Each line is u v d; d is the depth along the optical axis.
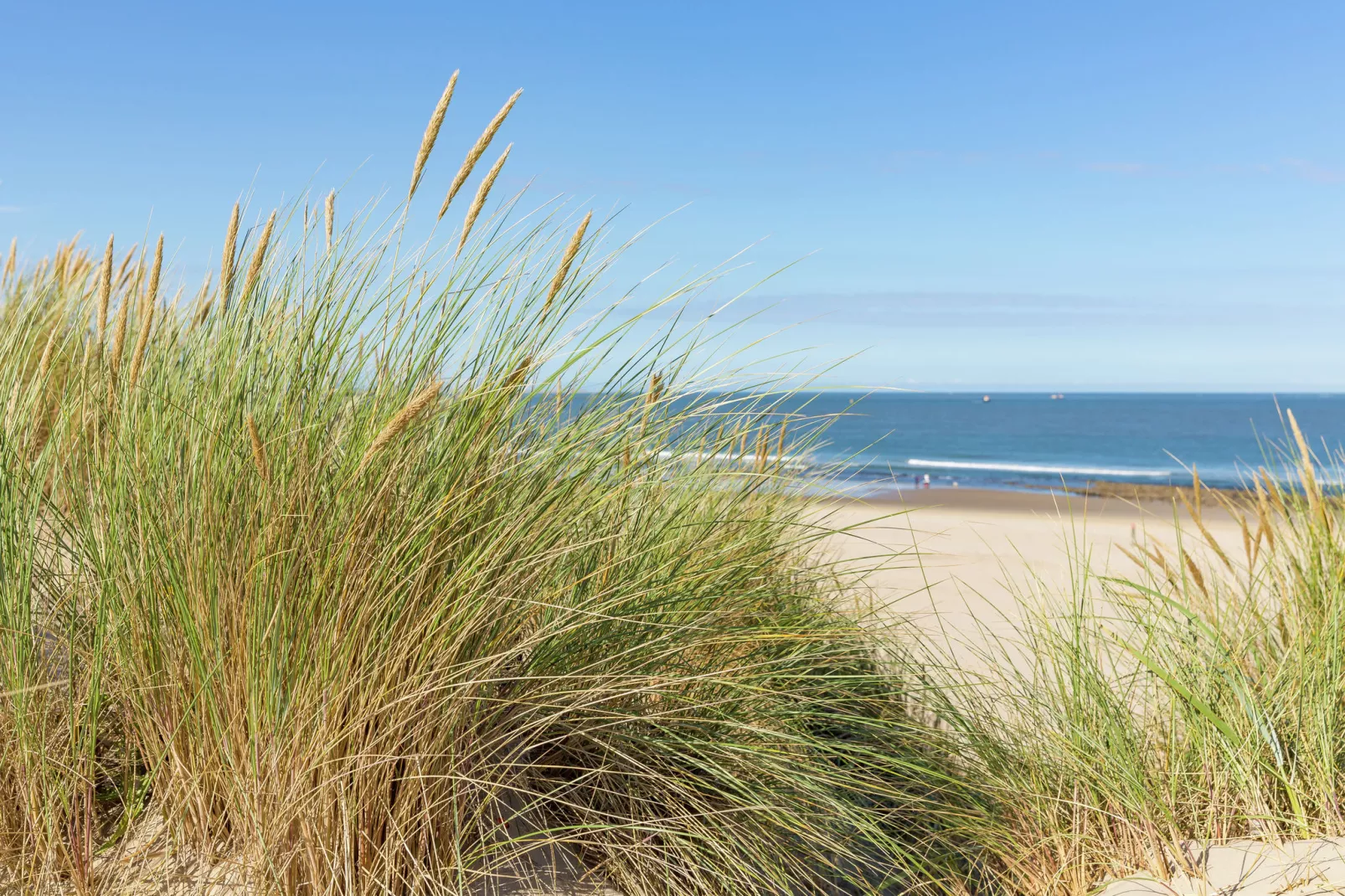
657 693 2.19
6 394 2.30
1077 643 2.78
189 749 1.74
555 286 1.81
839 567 3.90
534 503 1.87
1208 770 2.44
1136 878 2.23
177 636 1.73
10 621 1.75
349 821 1.64
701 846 2.15
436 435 1.85
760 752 2.28
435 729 1.76
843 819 2.44
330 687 1.64
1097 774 2.49
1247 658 2.79
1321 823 2.25
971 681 3.32
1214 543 2.97
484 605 1.76
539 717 2.08
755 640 2.49
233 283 1.99
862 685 2.98
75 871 1.63
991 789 2.69
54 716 1.87
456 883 1.79
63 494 1.98
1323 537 2.94
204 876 1.69
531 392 1.85
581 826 1.91
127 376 1.89
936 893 2.51
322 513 1.71
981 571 6.30
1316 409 77.19
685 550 2.53
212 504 1.69
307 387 1.85
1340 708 2.56
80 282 4.02
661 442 2.20
